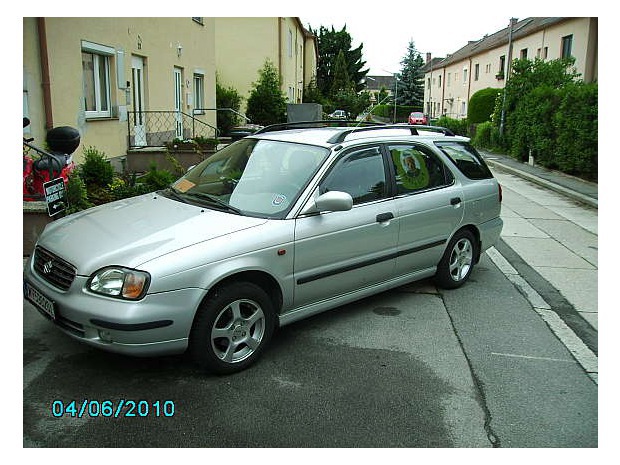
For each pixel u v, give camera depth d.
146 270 3.46
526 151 20.30
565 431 3.38
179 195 4.70
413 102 66.56
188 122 17.83
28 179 6.59
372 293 4.98
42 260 3.95
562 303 5.64
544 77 21.81
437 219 5.39
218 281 3.69
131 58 13.17
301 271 4.23
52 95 9.70
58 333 4.41
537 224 9.80
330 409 3.51
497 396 3.76
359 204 4.68
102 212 4.46
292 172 4.52
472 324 4.99
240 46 29.98
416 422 3.41
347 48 68.81
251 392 3.67
